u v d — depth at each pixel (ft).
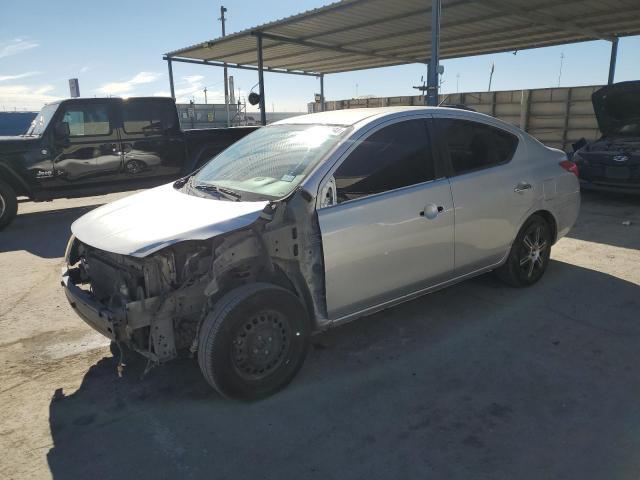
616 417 9.11
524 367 10.95
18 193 28.07
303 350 10.40
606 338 12.16
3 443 8.87
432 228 11.93
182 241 8.93
